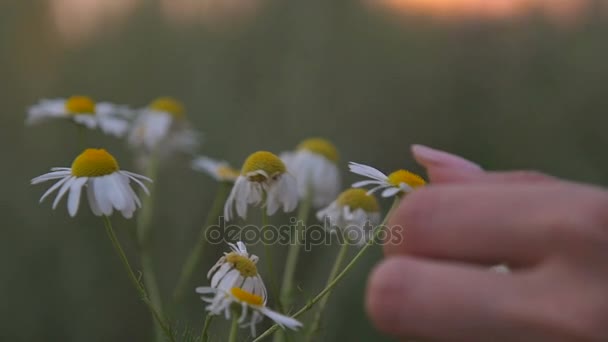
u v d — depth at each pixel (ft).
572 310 0.68
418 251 0.74
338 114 4.72
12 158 4.50
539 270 0.70
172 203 4.11
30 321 3.81
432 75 5.09
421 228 0.74
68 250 4.04
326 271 3.29
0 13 5.14
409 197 0.75
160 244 3.94
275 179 1.59
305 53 5.06
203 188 4.17
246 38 5.19
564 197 0.71
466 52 5.21
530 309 0.69
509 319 0.68
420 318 0.70
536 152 4.70
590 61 5.13
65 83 5.04
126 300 3.84
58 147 4.56
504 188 0.73
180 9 5.56
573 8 5.44
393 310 0.71
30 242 4.13
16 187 4.35
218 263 1.36
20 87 4.91
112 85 5.10
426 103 4.93
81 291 3.87
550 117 4.85
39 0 5.21
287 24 5.27
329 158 2.66
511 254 0.71
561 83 5.06
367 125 4.75
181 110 3.28
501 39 5.29
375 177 1.53
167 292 3.44
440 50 5.26
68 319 3.81
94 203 1.50
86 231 4.12
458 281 0.70
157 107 3.25
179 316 2.52
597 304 0.68
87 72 5.17
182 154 3.64
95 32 5.47
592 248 0.69
